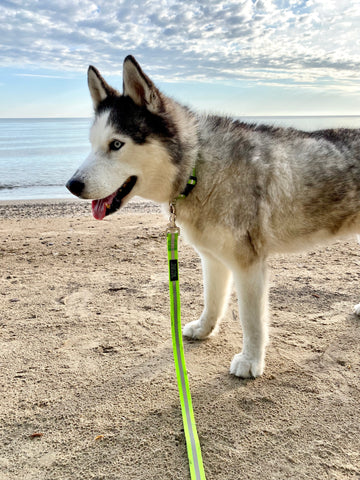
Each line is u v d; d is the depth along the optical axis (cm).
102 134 85
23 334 109
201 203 87
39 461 67
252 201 85
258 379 89
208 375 90
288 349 101
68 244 204
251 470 65
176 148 86
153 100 85
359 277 149
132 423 75
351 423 75
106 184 83
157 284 146
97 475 64
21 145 1488
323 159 93
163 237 216
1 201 396
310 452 68
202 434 72
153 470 65
